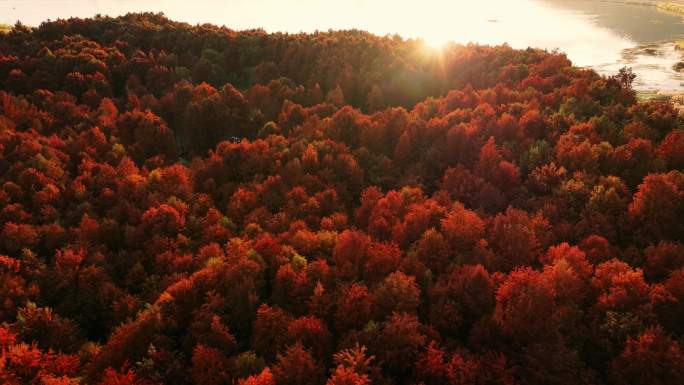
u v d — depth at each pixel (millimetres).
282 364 38469
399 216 59531
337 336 43781
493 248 51281
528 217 54812
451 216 53312
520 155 66875
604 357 38281
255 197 65812
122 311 48406
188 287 47062
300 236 55250
